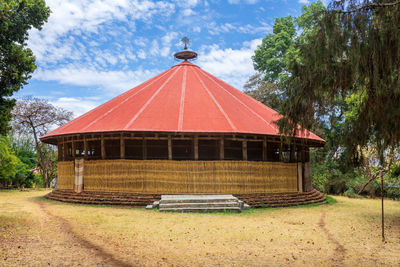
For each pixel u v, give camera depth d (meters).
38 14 11.66
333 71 7.43
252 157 18.86
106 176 15.74
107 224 9.90
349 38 6.79
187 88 19.98
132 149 17.94
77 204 15.42
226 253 7.02
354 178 27.38
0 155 25.70
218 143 16.59
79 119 19.17
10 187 30.97
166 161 15.31
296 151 19.75
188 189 15.18
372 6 6.65
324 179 28.36
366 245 7.92
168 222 10.41
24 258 6.30
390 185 23.72
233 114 17.48
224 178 15.44
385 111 7.29
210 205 13.23
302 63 8.00
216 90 20.75
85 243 7.56
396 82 7.00
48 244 7.36
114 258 6.48
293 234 9.05
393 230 9.85
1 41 11.07
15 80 11.44
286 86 8.34
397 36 6.38
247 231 9.27
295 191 17.44
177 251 7.09
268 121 18.25
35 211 12.51
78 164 16.48
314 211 14.41
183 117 16.34
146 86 21.08
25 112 32.75
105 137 15.95
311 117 8.23
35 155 38.94
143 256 6.66
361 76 7.14
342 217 12.44
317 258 6.78
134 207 14.32
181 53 25.42
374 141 8.49
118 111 17.70
